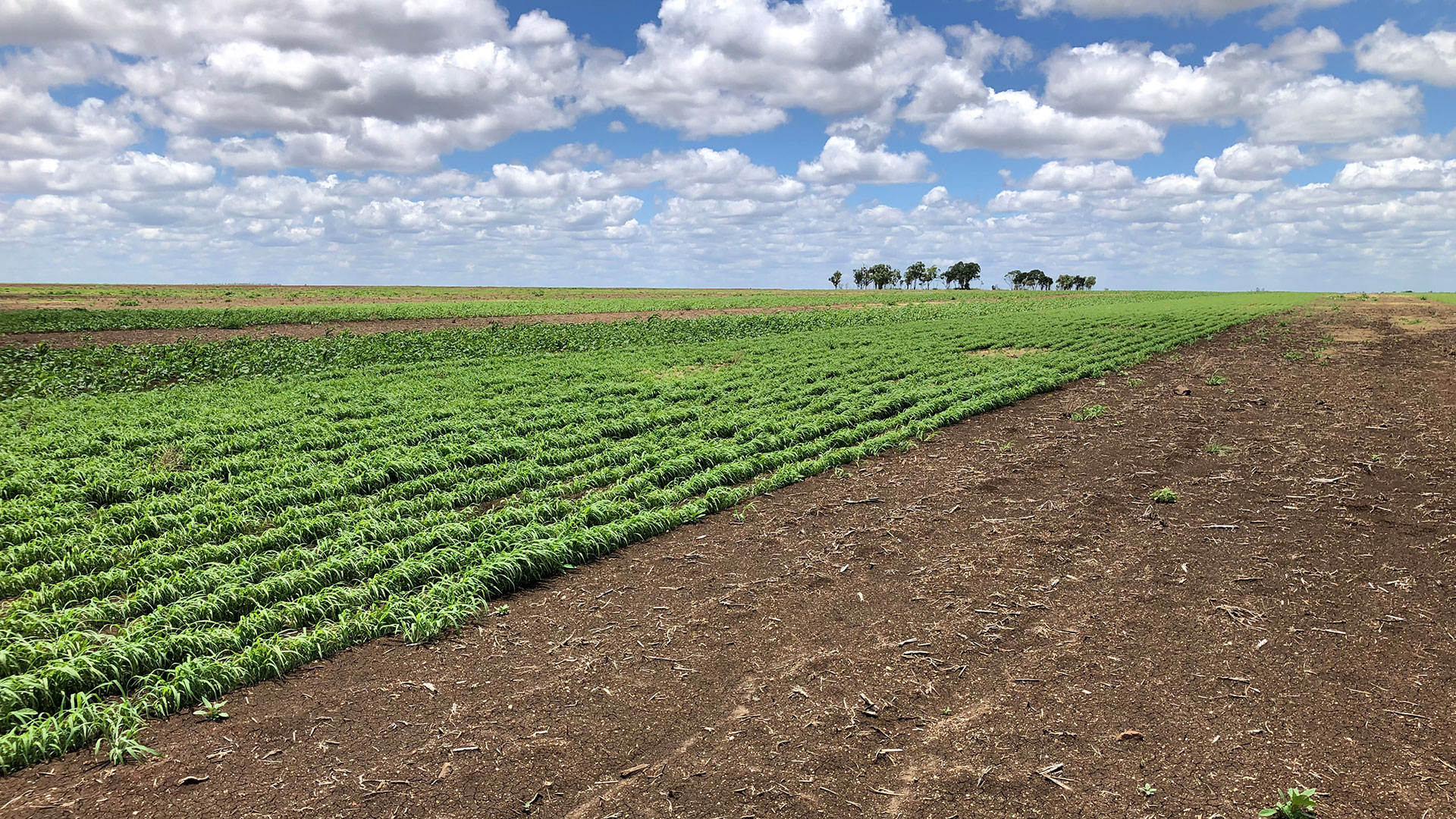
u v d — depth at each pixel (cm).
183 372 2681
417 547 966
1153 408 1778
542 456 1423
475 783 532
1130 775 515
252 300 7656
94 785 533
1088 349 2978
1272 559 868
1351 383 2034
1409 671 627
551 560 922
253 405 1966
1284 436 1441
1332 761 518
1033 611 767
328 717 619
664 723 602
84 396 2180
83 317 4550
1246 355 2758
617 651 724
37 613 772
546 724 604
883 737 571
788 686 648
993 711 598
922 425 1622
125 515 1107
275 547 983
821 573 890
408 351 3281
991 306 6988
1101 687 624
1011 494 1166
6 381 2430
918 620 762
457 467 1357
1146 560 884
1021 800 496
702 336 4059
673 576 902
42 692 627
